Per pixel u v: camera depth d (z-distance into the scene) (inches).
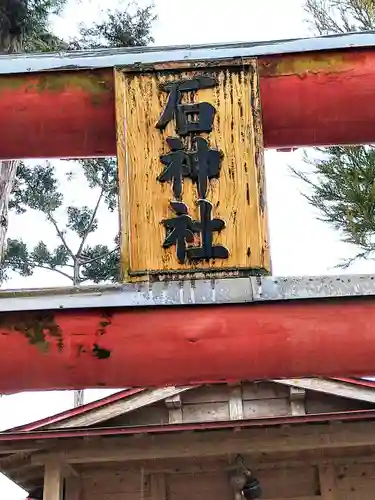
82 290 103.6
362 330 103.7
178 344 103.6
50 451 276.2
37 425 290.4
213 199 112.0
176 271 107.3
